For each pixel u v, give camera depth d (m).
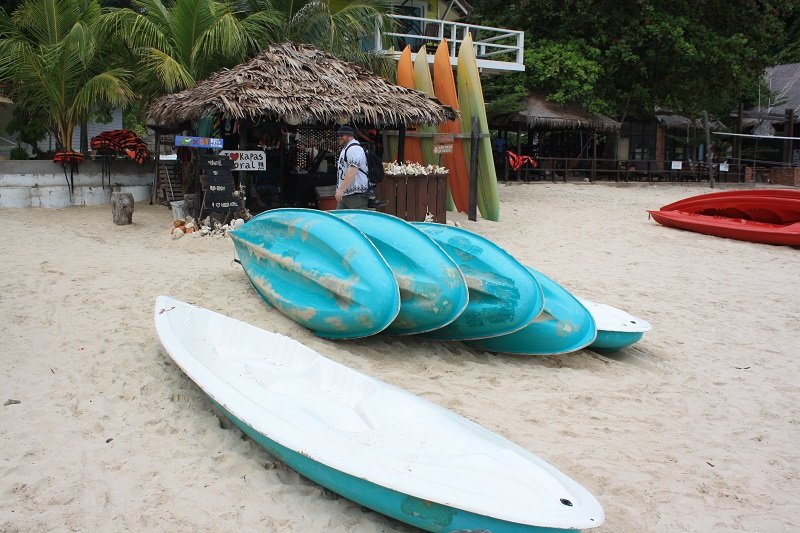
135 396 4.74
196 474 3.83
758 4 28.59
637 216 16.06
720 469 4.38
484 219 14.64
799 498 4.07
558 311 6.34
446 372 5.77
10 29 14.31
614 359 6.71
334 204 12.12
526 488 3.18
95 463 3.89
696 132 30.48
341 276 5.98
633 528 3.61
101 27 14.20
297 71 11.92
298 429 3.66
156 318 5.33
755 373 6.39
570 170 25.91
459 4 22.45
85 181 14.62
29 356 5.33
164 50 14.31
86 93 13.80
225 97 10.34
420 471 3.29
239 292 7.29
